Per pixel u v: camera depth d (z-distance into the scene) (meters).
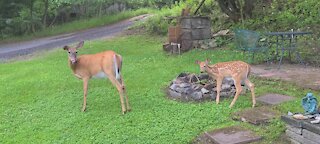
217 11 15.30
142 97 7.26
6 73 10.52
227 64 6.43
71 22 24.28
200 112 6.13
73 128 5.97
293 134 4.83
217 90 6.57
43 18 22.73
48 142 5.54
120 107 6.83
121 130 5.70
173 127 5.62
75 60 6.67
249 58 9.73
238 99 6.64
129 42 14.74
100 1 22.77
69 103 7.24
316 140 4.48
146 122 5.92
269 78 7.85
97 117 6.37
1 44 18.94
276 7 13.53
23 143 5.59
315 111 4.94
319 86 6.93
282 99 6.48
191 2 17.03
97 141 5.40
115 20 23.70
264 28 12.30
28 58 13.56
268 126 5.39
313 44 9.99
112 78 6.61
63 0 20.62
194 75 7.75
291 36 9.36
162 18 16.55
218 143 4.99
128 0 26.05
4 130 6.15
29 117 6.65
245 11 13.34
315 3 12.37
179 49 11.64
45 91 8.18
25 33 21.64
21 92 8.21
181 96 7.05
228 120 5.77
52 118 6.50
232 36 12.06
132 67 9.93
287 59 9.56
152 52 12.20
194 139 5.26
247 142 4.98
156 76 8.76
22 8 21.70
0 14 21.47
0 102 7.55
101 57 6.68
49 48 15.52
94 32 19.47
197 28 11.90
